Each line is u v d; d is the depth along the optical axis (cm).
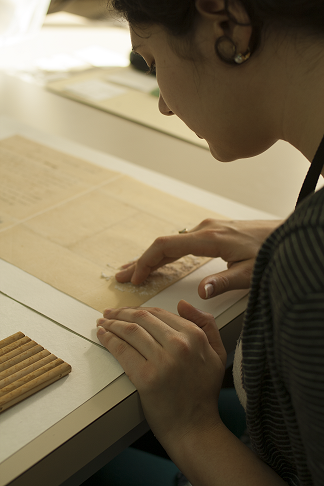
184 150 160
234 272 103
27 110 179
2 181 129
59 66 222
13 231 114
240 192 138
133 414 87
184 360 88
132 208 123
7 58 229
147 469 105
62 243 112
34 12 263
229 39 81
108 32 271
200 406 88
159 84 90
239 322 101
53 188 128
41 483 79
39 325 95
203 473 85
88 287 103
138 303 100
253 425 85
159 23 84
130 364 88
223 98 86
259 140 90
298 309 70
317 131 82
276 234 74
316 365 71
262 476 84
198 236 106
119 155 152
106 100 189
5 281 102
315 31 78
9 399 82
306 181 83
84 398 85
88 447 82
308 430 73
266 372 82
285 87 82
